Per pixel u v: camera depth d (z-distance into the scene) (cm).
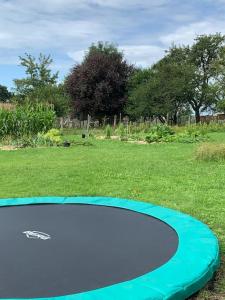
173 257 235
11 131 1142
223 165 700
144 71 2955
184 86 2602
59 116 2458
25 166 709
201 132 1463
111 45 3064
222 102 2634
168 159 791
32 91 2717
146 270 217
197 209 421
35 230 284
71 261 227
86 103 2903
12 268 218
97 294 189
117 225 298
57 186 545
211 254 240
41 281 203
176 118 2805
